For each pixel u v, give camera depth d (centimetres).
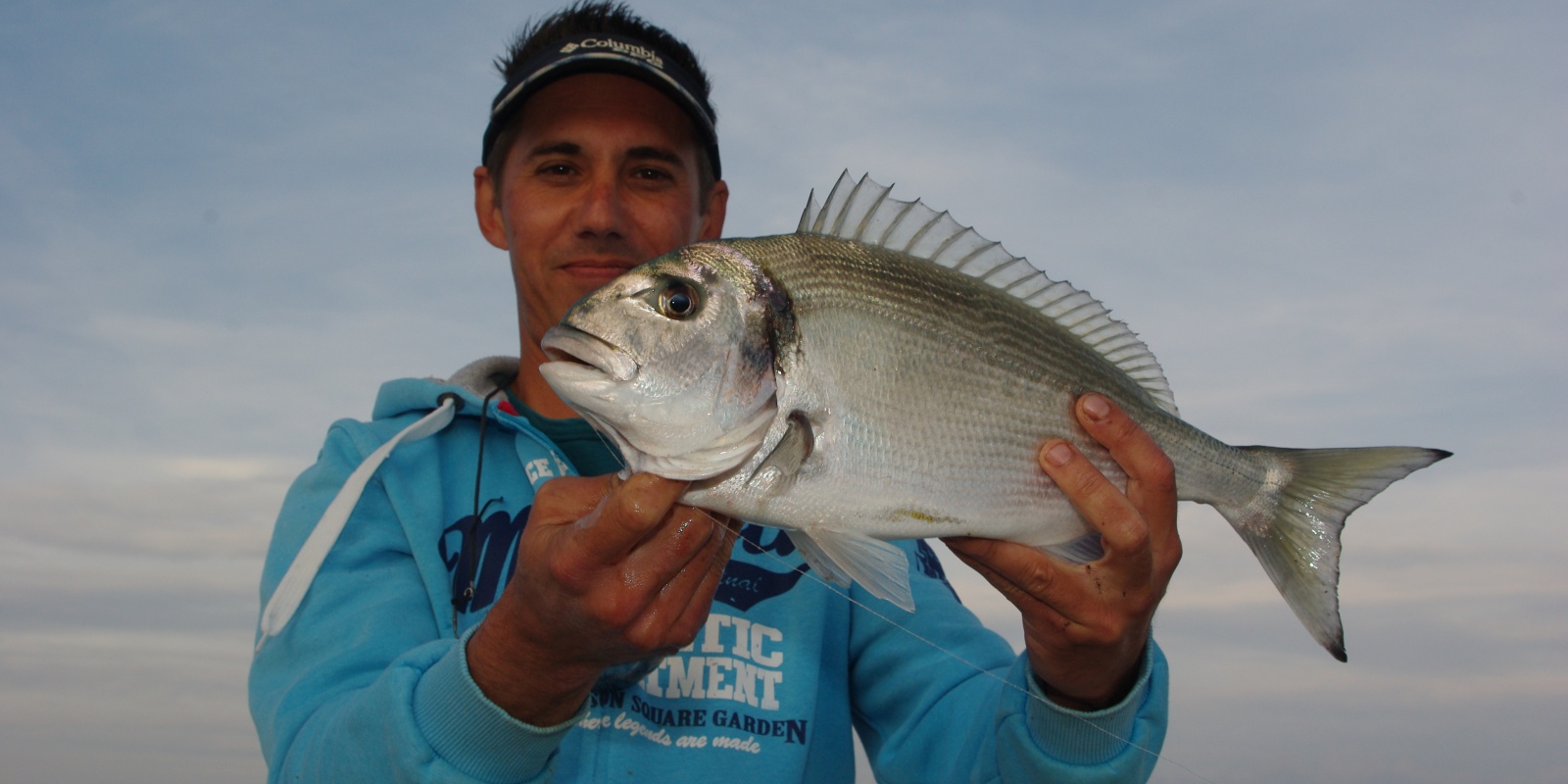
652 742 92
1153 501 86
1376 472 96
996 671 102
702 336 81
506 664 77
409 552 99
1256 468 98
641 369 81
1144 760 89
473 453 103
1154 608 87
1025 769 90
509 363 112
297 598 92
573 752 91
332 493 99
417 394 104
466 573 96
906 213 90
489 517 99
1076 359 92
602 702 93
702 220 112
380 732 79
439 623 95
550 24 116
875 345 84
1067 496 84
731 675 96
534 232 104
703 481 81
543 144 104
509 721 78
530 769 79
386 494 100
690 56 116
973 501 86
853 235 89
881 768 103
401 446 102
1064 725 88
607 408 81
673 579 76
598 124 103
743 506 81
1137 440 86
